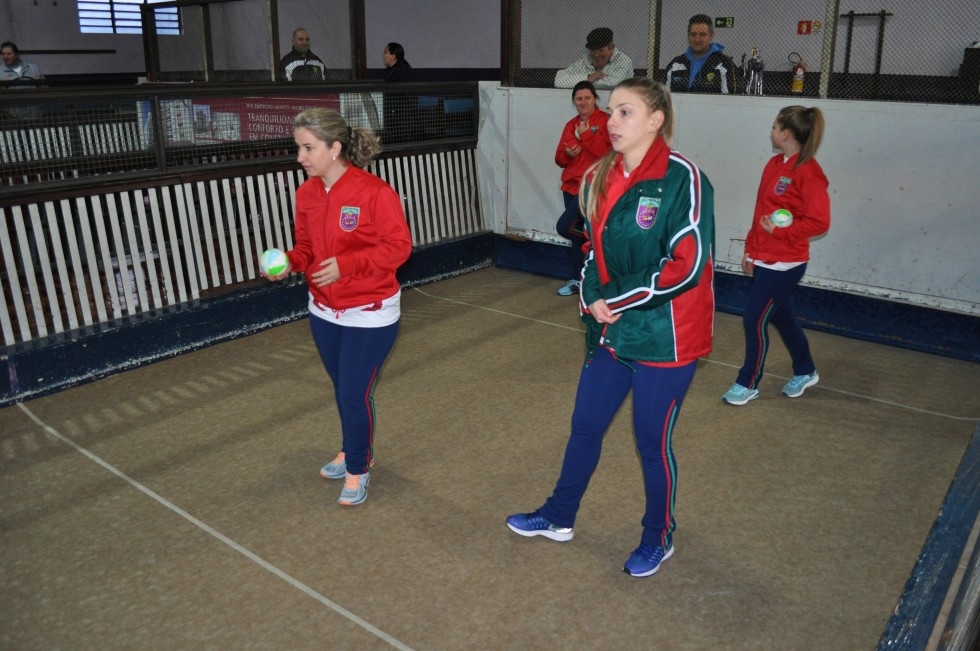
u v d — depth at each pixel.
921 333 5.24
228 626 2.66
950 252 5.03
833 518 3.33
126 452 3.83
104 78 12.81
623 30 7.66
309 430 4.07
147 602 2.77
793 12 7.34
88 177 4.55
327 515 3.31
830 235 5.45
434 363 4.96
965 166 4.86
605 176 2.57
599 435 2.87
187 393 4.49
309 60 7.49
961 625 1.24
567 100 6.41
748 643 2.60
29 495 3.45
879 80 5.60
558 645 2.58
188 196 5.04
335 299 3.04
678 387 2.61
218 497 3.44
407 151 6.30
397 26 12.80
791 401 4.48
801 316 5.70
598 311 2.54
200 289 5.20
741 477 3.64
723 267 5.95
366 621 2.68
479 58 12.34
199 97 5.00
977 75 5.07
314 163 2.94
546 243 6.80
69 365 4.50
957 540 3.07
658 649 2.57
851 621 2.71
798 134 3.89
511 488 3.53
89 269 4.66
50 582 2.88
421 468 3.70
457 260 6.83
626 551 3.08
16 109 4.24
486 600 2.79
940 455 3.88
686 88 5.89
